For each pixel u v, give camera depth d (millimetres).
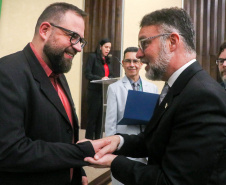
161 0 5043
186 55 1156
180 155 971
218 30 4977
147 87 2500
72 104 1348
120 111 2309
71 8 1212
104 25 5395
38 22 1217
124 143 1406
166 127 1075
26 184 1060
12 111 1000
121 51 5301
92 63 4512
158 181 1002
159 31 1172
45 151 1024
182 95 1048
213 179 935
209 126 938
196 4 5000
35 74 1129
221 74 2307
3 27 5262
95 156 1136
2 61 1097
